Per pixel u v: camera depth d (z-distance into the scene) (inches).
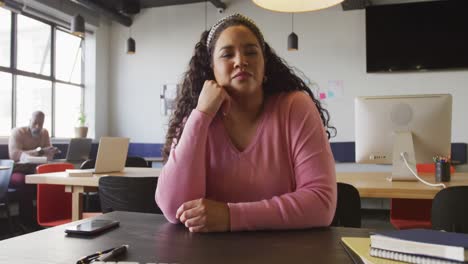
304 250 30.3
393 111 78.2
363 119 80.6
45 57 224.5
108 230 36.8
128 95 250.7
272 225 36.5
